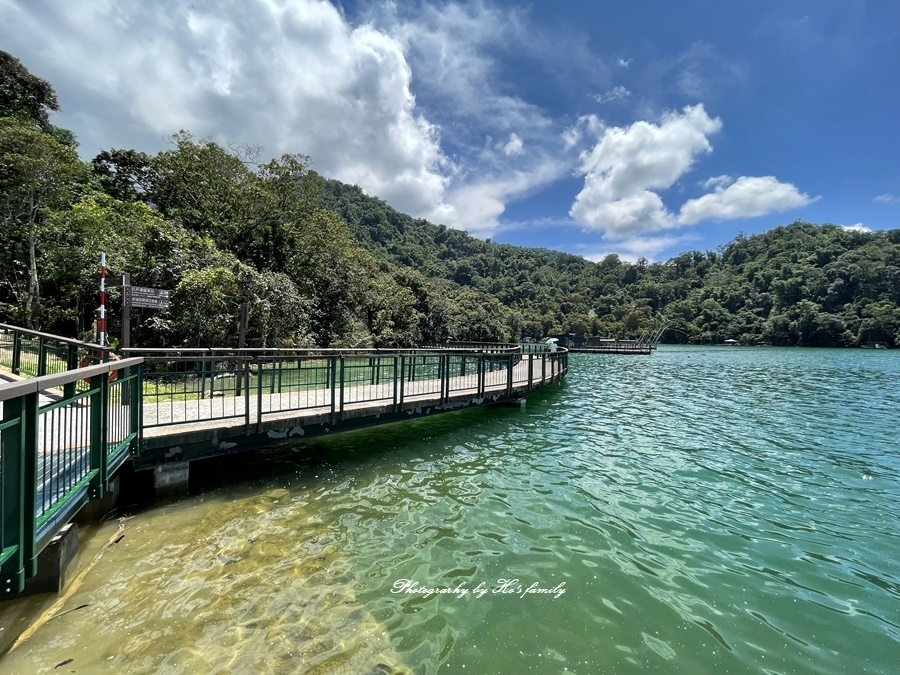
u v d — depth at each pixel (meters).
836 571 4.02
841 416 11.62
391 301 31.83
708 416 11.50
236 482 5.75
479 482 6.11
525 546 4.32
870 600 3.57
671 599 3.52
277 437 6.23
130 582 3.40
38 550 2.61
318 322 23.45
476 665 2.72
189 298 12.58
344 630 2.99
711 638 3.05
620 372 25.05
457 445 8.05
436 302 37.84
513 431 9.29
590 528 4.78
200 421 5.86
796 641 3.05
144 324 13.44
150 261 13.56
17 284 15.24
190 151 20.92
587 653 2.87
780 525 4.99
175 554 3.87
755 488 6.18
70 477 3.16
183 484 5.30
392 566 3.87
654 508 5.39
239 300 13.37
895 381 20.14
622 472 6.75
